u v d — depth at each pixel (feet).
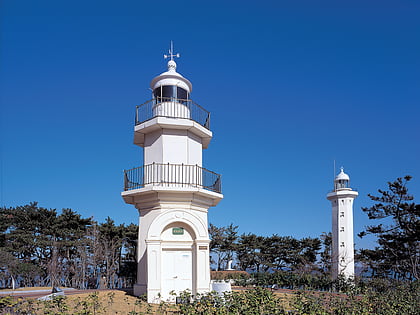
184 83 62.39
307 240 164.96
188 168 57.57
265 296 37.11
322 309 38.58
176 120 56.70
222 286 55.93
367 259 125.90
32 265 120.37
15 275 112.47
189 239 55.06
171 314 42.22
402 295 50.55
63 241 130.41
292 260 160.76
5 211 134.72
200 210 57.82
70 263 130.93
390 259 101.14
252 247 159.53
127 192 55.98
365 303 42.63
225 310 33.91
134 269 123.24
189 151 58.80
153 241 52.26
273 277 104.94
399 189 98.37
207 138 63.16
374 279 90.38
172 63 63.67
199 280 53.21
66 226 137.59
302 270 121.70
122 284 134.51
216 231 154.51
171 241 54.19
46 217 137.49
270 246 166.91
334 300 47.60
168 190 53.31
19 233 131.03
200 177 58.03
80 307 42.96
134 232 138.72
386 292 56.34
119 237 138.62
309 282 103.50
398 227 99.55
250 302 35.88
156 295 50.88
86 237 131.85
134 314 37.40
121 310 44.32
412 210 94.68
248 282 99.35
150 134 59.88
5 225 131.85
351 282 101.30
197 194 56.03
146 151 59.82
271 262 166.50
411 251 90.63
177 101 59.77
